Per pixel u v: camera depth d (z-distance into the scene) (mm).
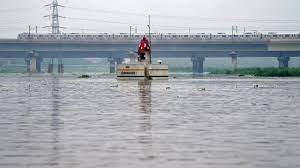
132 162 24547
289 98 74438
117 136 33312
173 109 54625
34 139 31922
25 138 32375
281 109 55188
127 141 31156
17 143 30266
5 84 134250
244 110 53688
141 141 31141
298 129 37000
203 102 65500
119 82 146875
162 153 26938
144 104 61875
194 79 183750
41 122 41656
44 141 31078
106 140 31547
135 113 49812
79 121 42375
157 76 174500
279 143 30219
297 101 68062
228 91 95250
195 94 84188
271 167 23344
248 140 31484
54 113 49875
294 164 23953
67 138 32375
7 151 27453
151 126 38812
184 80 168625
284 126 38875
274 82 149500
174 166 23641
